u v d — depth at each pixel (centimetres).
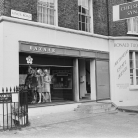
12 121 873
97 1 1417
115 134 712
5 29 941
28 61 1059
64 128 802
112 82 1434
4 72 929
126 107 1347
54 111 1120
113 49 1456
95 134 713
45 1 1148
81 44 1274
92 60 1365
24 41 1002
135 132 741
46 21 1145
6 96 807
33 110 1035
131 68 1515
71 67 1277
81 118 1002
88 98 1452
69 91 1273
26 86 1080
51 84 1223
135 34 1533
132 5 1202
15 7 988
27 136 686
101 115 1092
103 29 1435
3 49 931
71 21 1238
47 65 1150
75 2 1268
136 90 1507
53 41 1131
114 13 1280
